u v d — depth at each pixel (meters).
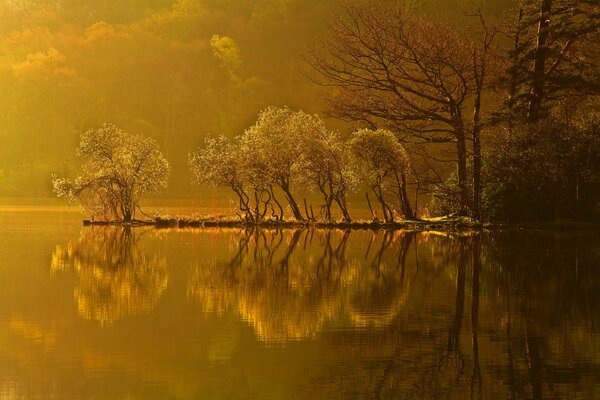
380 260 83.19
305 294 61.12
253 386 36.78
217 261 82.38
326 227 133.75
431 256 86.94
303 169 137.25
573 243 101.31
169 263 80.56
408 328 48.66
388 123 145.25
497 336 46.41
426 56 138.00
